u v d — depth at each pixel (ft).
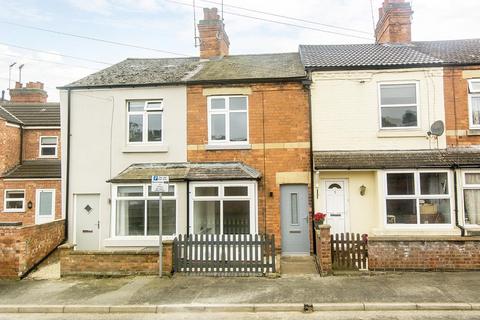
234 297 28.22
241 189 41.68
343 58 47.21
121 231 43.14
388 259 33.09
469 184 40.83
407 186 41.24
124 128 45.78
